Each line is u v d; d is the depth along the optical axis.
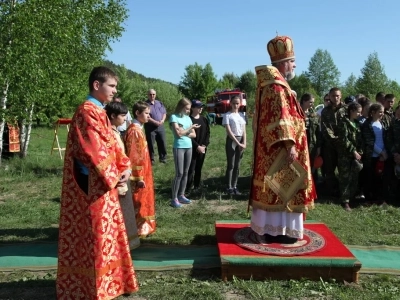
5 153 13.23
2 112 11.10
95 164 3.57
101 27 17.06
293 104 4.54
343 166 7.45
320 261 4.29
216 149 15.71
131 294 4.07
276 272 4.35
